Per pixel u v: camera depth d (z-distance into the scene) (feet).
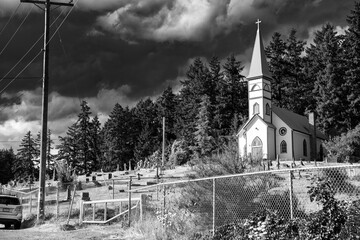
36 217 82.07
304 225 30.53
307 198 44.68
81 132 362.33
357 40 252.62
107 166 375.04
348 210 28.76
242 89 323.78
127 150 384.88
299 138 240.53
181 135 322.14
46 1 87.20
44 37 86.94
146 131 374.43
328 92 240.12
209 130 269.03
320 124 242.78
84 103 369.50
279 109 257.34
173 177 139.64
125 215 69.05
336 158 177.78
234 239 35.63
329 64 242.37
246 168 49.52
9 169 409.49
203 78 337.52
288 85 333.83
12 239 49.49
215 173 48.47
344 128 242.37
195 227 44.16
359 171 42.93
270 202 41.27
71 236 52.49
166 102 399.44
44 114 84.48
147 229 49.16
